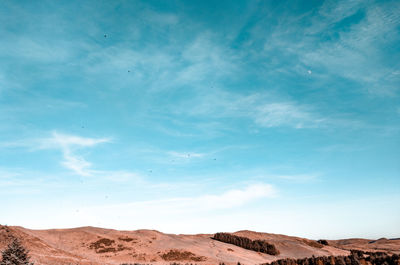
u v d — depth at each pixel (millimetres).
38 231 152750
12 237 91188
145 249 140375
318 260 115312
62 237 148875
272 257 168750
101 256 120625
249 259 147625
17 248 51656
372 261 117188
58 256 84500
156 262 117312
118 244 144000
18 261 49844
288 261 121188
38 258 72438
